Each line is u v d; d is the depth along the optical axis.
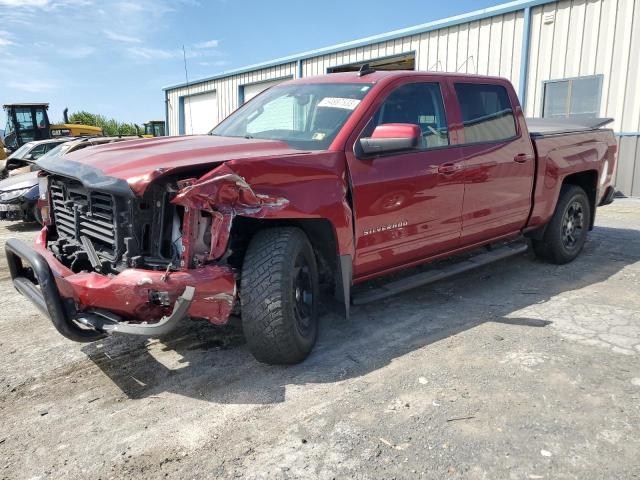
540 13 12.57
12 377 3.41
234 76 22.56
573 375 3.24
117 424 2.83
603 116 11.92
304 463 2.45
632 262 5.92
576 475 2.34
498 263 5.87
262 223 3.34
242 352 3.68
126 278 2.85
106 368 3.51
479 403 2.93
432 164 4.06
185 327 4.14
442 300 4.68
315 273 3.54
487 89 4.79
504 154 4.73
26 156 12.57
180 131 27.00
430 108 4.22
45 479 2.40
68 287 3.06
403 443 2.58
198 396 3.10
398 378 3.24
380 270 3.99
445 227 4.28
